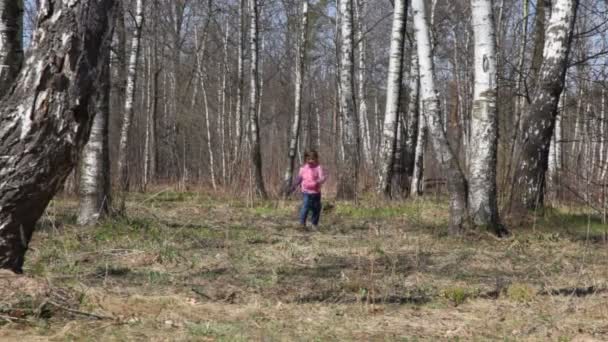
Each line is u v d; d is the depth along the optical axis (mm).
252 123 18078
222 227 11219
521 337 4914
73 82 4418
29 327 4309
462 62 31141
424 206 15391
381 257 8367
